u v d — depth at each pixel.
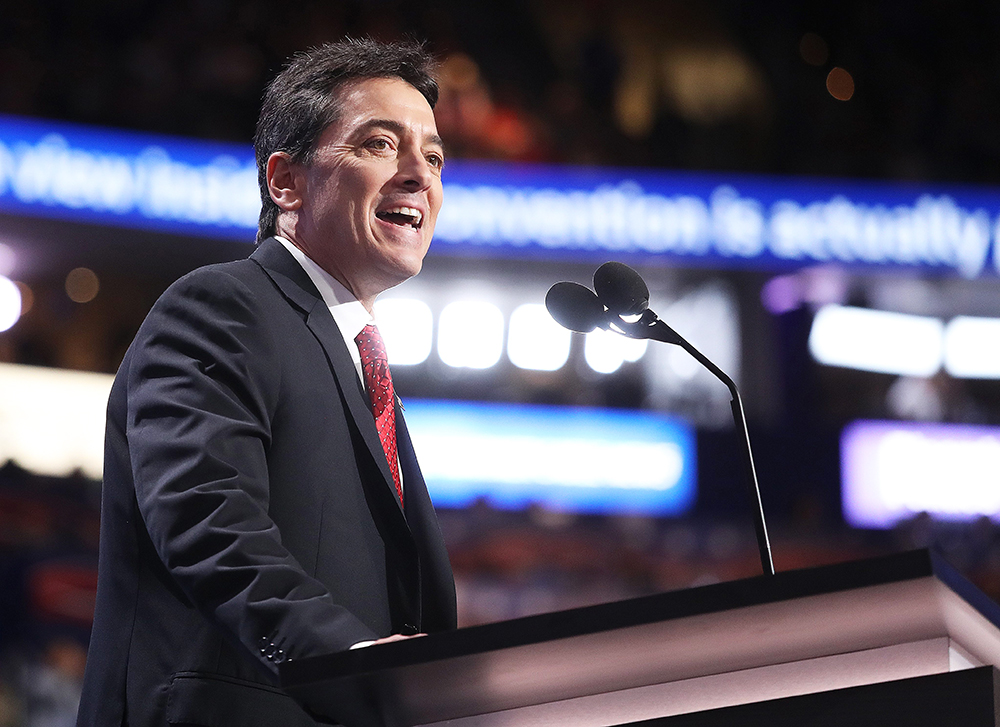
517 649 1.49
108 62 12.34
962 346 13.30
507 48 14.25
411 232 2.62
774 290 13.05
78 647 8.91
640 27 14.79
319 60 2.71
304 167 2.65
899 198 13.05
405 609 2.26
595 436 11.65
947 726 1.47
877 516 11.98
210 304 2.26
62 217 10.62
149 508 1.99
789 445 11.96
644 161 14.23
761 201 12.81
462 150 13.25
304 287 2.48
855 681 1.62
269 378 2.23
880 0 15.81
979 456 12.38
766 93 14.94
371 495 2.30
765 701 1.58
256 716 2.07
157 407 2.10
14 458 10.84
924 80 15.37
